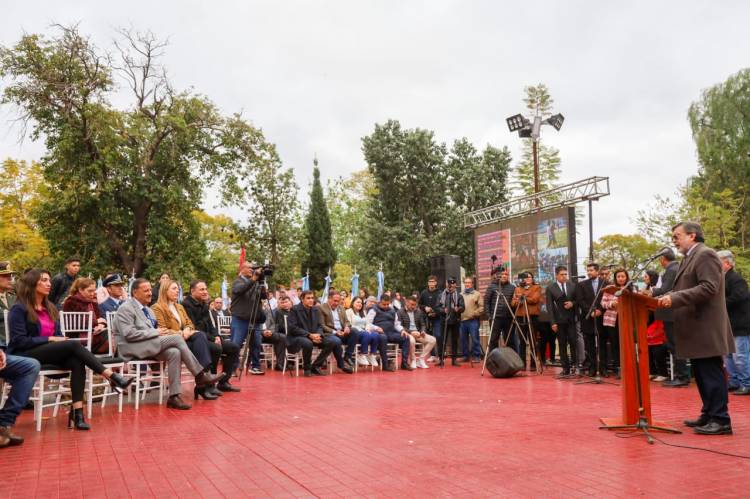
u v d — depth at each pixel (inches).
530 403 273.7
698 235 203.9
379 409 256.5
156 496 131.1
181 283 1004.6
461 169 1043.3
